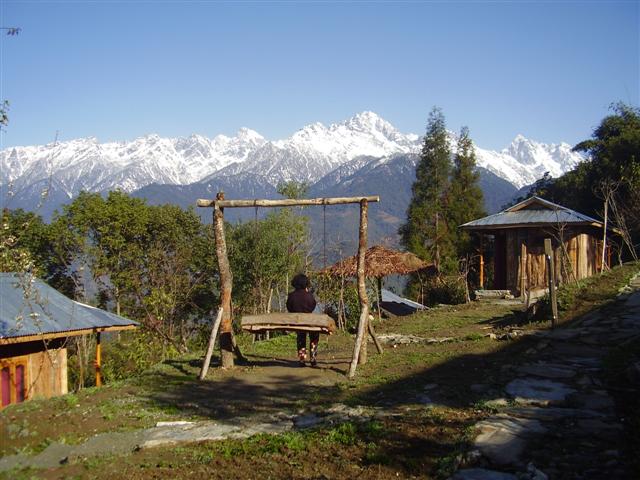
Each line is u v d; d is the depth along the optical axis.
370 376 9.88
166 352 22.38
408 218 45.25
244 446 6.52
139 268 32.62
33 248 30.31
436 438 6.26
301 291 11.50
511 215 26.16
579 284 14.75
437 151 45.59
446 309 20.19
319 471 5.70
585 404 7.00
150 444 6.82
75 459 6.53
